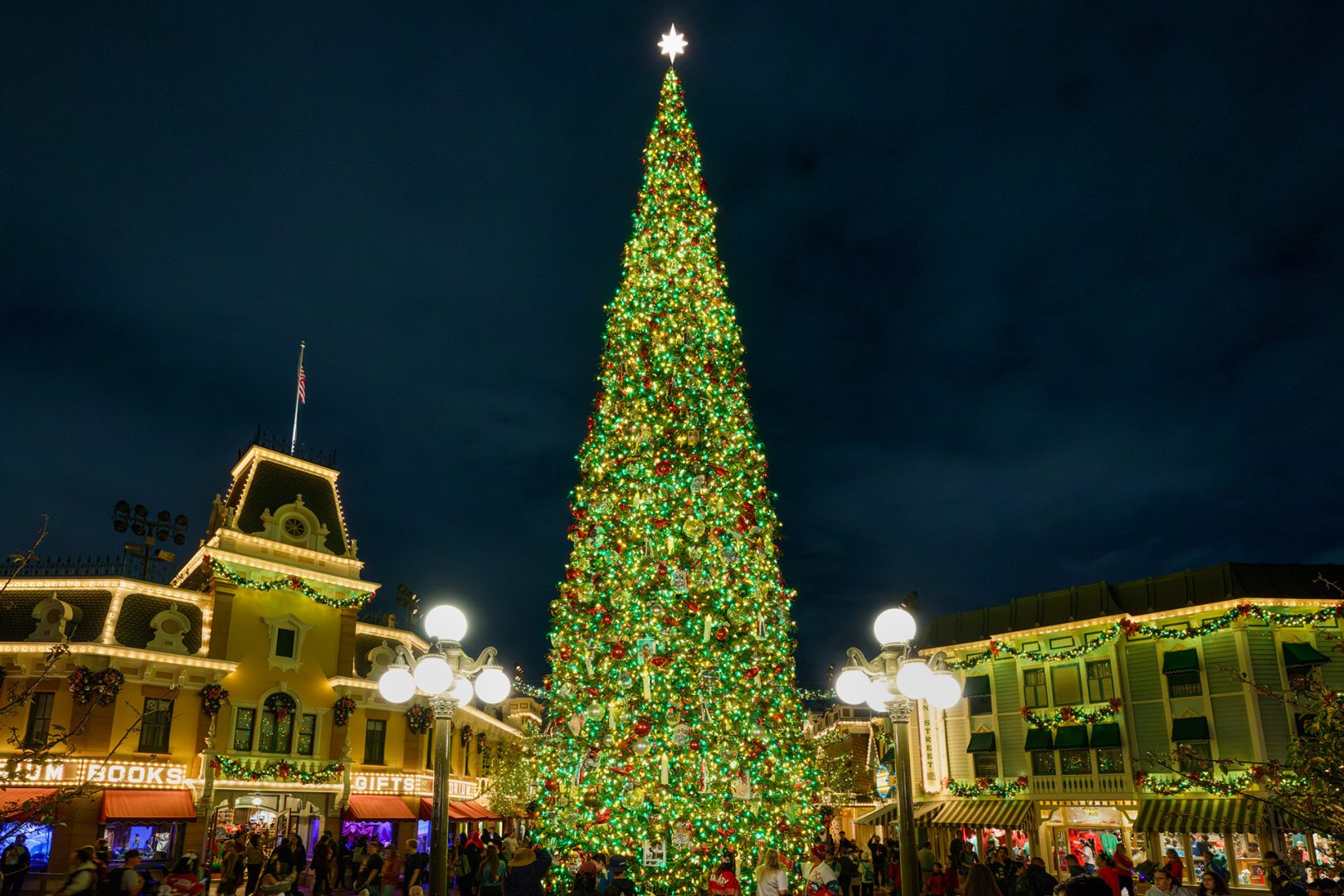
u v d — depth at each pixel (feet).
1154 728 129.08
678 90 86.89
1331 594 123.95
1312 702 40.01
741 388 80.53
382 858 77.10
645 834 66.69
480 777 173.99
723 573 71.56
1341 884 38.96
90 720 113.39
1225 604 124.98
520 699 249.55
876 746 184.24
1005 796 141.49
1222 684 123.24
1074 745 134.41
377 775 140.97
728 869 54.08
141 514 136.15
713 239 84.38
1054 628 141.49
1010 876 73.87
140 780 115.65
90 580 123.44
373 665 148.97
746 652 72.95
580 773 73.31
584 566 76.64
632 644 71.10
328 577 142.92
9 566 123.85
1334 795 36.32
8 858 53.83
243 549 137.59
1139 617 132.77
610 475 76.48
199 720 125.08
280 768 128.36
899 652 38.86
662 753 67.51
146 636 123.95
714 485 74.13
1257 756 116.98
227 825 125.18
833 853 89.71
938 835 146.72
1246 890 114.32
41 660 114.93
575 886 55.93
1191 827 116.26
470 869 84.28
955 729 152.05
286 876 93.86
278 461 149.48
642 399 76.59
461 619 43.42
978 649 150.61
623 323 80.12
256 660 133.69
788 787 73.31
